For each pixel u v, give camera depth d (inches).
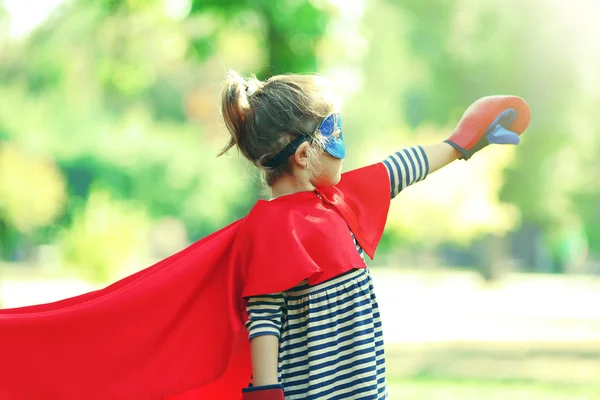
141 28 634.8
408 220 1170.0
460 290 1362.0
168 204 956.0
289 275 127.9
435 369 481.7
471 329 738.8
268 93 136.3
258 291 129.1
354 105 1066.7
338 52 533.3
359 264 133.0
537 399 358.3
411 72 1060.5
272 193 139.3
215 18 528.7
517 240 2065.7
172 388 135.3
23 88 768.3
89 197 838.5
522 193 1244.5
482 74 1017.5
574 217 1339.8
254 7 509.4
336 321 130.5
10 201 778.8
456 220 1164.5
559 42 956.0
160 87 1042.1
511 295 1213.7
